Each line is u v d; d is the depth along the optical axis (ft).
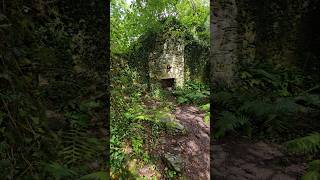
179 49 37.17
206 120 23.95
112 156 15.60
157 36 36.35
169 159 17.71
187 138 20.65
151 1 33.30
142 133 18.97
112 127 17.39
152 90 32.76
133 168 16.34
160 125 20.59
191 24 39.88
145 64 35.42
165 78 36.27
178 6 38.29
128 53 33.50
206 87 36.58
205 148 20.17
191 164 18.26
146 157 17.33
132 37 33.45
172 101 31.60
